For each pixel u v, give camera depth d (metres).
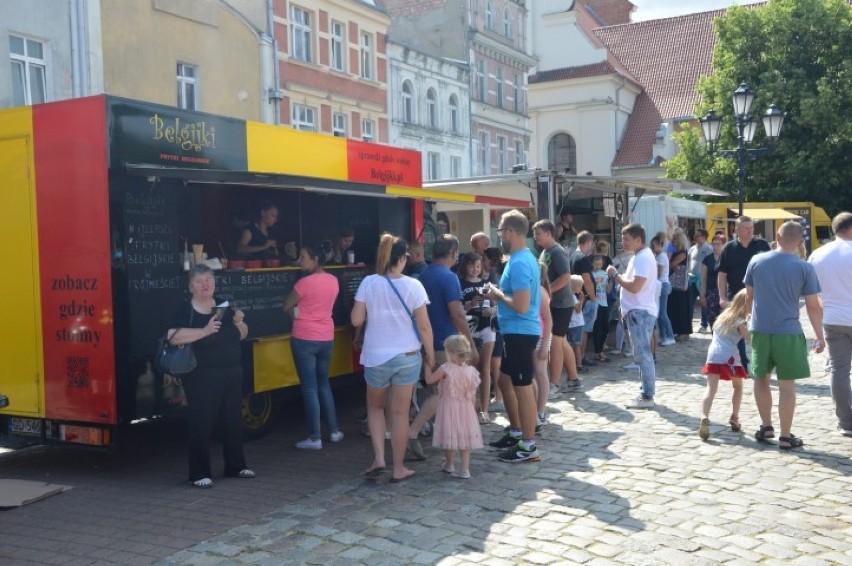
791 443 7.47
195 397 6.87
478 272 8.82
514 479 6.79
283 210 10.30
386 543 5.43
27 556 5.37
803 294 7.45
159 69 19.41
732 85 33.69
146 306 7.30
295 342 8.09
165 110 7.54
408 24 34.66
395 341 6.75
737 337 7.81
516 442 7.57
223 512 6.17
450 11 34.06
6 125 7.46
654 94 49.84
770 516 5.75
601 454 7.47
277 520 5.93
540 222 9.59
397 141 29.59
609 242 18.08
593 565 4.98
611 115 46.25
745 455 7.32
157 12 19.33
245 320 8.34
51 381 7.38
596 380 11.21
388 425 8.12
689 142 35.06
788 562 4.97
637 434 8.16
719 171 34.00
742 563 4.96
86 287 7.16
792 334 7.40
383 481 6.87
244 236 9.52
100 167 7.03
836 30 32.50
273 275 8.70
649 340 9.36
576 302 11.00
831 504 5.98
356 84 27.34
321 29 25.61
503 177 15.46
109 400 7.09
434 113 32.16
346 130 26.95
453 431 6.79
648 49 53.16
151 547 5.47
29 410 7.50
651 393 9.34
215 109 21.14
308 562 5.16
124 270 7.09
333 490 6.66
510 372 7.30
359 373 10.05
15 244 7.47
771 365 7.53
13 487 6.80
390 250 6.80
